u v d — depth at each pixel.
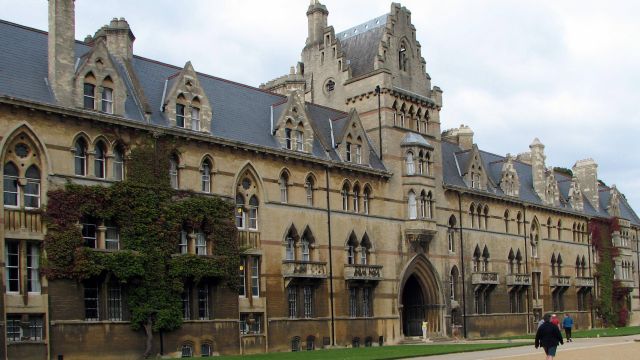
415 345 59.69
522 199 87.31
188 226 50.75
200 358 44.78
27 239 42.50
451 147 83.75
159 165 49.19
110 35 52.88
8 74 44.28
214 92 57.66
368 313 64.06
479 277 76.62
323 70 74.88
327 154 62.19
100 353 44.78
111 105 47.81
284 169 58.19
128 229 46.81
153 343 47.50
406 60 72.69
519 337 74.56
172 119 50.94
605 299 102.44
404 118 70.69
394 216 67.50
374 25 74.31
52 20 45.91
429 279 70.69
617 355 42.53
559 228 95.00
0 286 40.91
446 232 73.88
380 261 65.38
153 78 54.06
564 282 92.69
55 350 42.72
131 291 46.66
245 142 54.88
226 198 53.41
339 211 62.12
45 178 43.72
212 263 50.88
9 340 41.16
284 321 56.22
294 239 58.41
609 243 105.94
